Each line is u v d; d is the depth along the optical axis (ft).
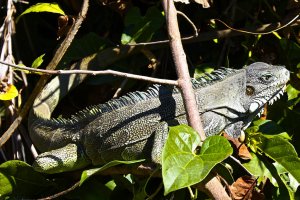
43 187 26.22
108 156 25.45
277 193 26.00
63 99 31.12
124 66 30.09
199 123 22.74
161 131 24.67
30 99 26.76
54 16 32.55
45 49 32.12
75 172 26.50
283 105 28.78
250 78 25.80
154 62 29.63
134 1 31.50
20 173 25.77
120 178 25.46
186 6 30.53
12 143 28.68
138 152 24.98
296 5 28.73
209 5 28.30
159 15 29.35
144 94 25.54
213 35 29.60
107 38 31.19
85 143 25.85
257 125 27.07
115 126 25.20
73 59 30.17
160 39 29.99
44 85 28.86
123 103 25.55
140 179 25.27
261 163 25.77
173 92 25.38
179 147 21.04
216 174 23.17
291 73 29.17
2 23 30.91
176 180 20.06
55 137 26.66
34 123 27.48
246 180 24.75
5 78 27.04
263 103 25.88
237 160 24.93
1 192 25.70
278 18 29.99
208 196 24.43
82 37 30.42
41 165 25.30
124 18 30.32
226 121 25.54
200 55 30.53
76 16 29.01
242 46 30.22
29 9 27.99
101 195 25.85
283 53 29.66
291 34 30.12
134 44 28.25
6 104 28.66
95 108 26.12
